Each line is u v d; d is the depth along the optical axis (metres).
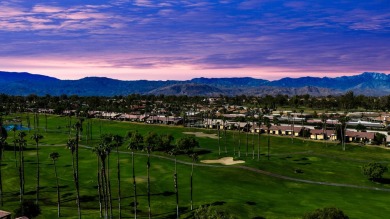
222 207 94.94
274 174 136.62
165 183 122.00
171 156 163.25
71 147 92.69
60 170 136.00
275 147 197.75
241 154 176.25
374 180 133.00
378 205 103.38
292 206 100.31
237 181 126.75
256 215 91.25
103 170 87.94
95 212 92.75
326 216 64.25
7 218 77.88
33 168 136.12
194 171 137.12
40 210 85.44
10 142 193.62
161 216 92.69
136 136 152.62
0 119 184.75
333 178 134.62
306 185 125.06
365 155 179.00
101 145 89.50
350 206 101.56
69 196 106.75
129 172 134.50
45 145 188.38
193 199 106.12
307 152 184.50
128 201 104.38
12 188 113.19
